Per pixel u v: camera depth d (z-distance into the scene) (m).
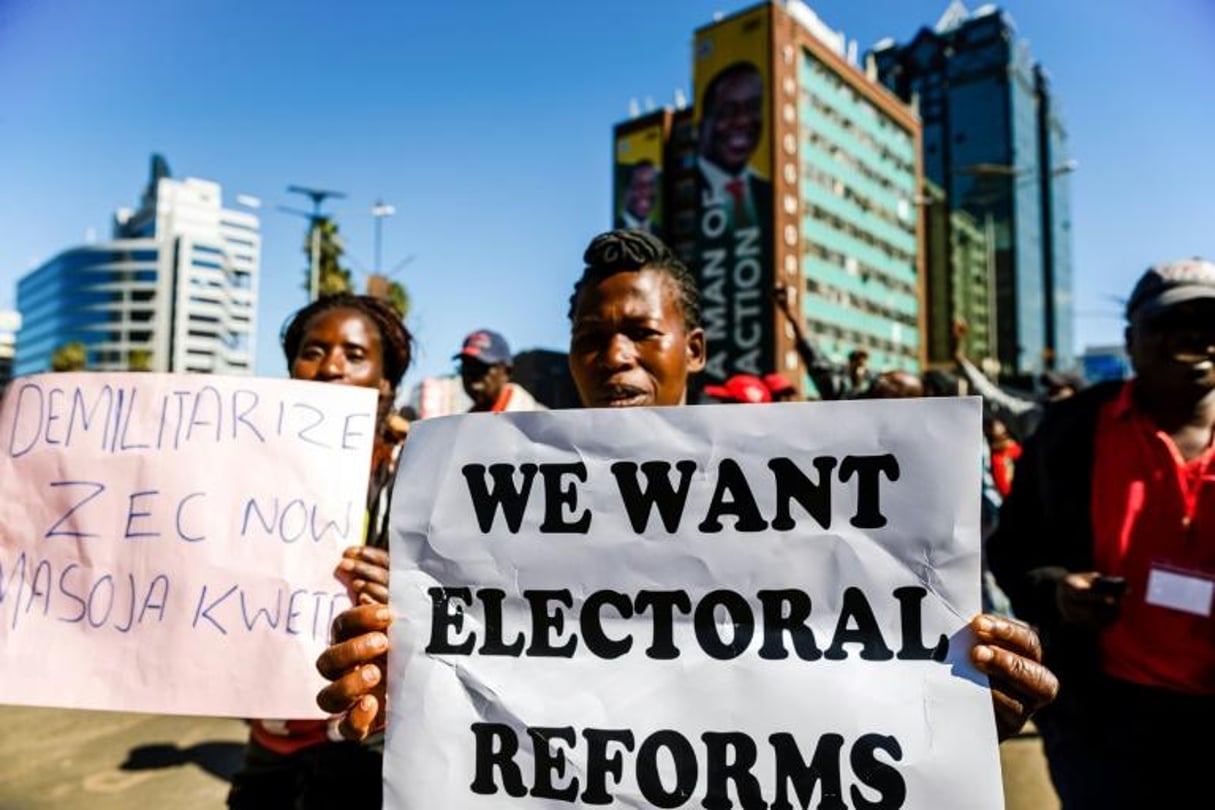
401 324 2.33
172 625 1.48
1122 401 2.04
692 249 62.56
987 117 117.69
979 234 109.81
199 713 1.44
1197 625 1.82
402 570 1.27
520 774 1.18
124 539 1.52
